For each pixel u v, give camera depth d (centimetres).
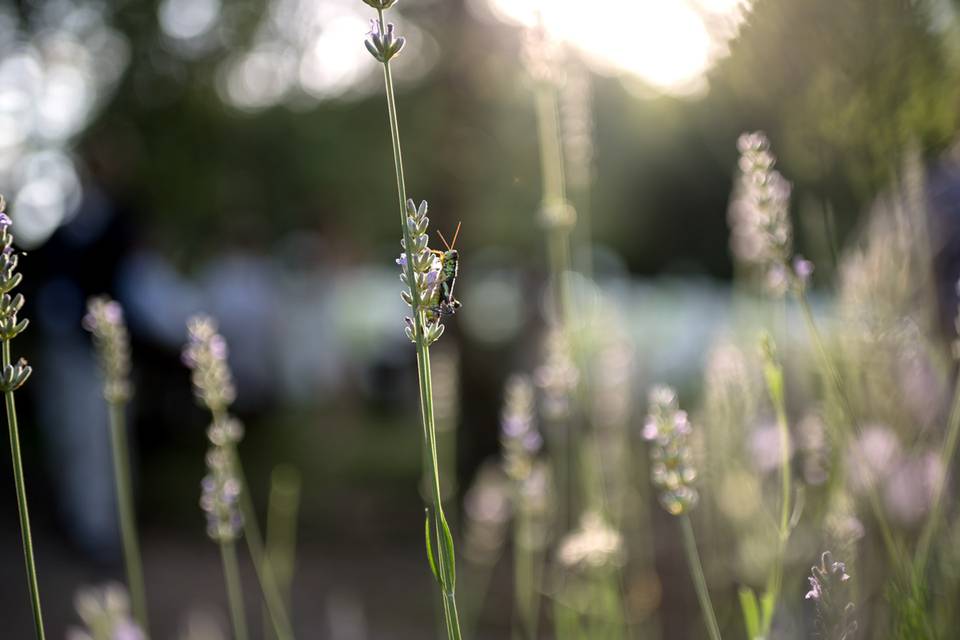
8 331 110
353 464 859
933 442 166
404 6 745
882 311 160
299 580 608
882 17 160
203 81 748
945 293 191
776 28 166
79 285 537
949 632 142
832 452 179
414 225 110
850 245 194
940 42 160
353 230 934
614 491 277
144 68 735
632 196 984
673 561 422
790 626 175
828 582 122
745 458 222
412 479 819
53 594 562
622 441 289
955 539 150
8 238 110
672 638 330
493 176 758
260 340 973
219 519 183
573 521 310
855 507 164
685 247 1088
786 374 230
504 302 997
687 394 486
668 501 141
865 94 162
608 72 665
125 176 576
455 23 736
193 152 758
